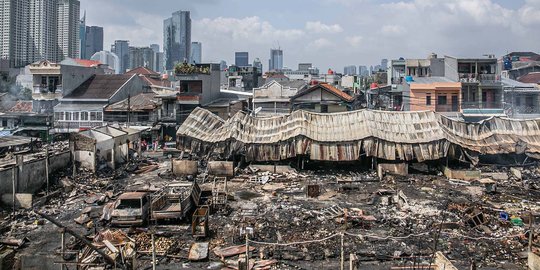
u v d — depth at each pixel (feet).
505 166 144.25
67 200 109.60
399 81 244.22
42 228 90.02
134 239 81.71
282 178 132.26
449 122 147.43
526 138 146.30
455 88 199.41
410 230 86.69
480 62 211.00
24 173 111.14
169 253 76.95
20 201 102.06
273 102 223.71
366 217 92.73
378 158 140.36
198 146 153.69
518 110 207.82
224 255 75.56
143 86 262.06
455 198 110.52
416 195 113.91
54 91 221.05
